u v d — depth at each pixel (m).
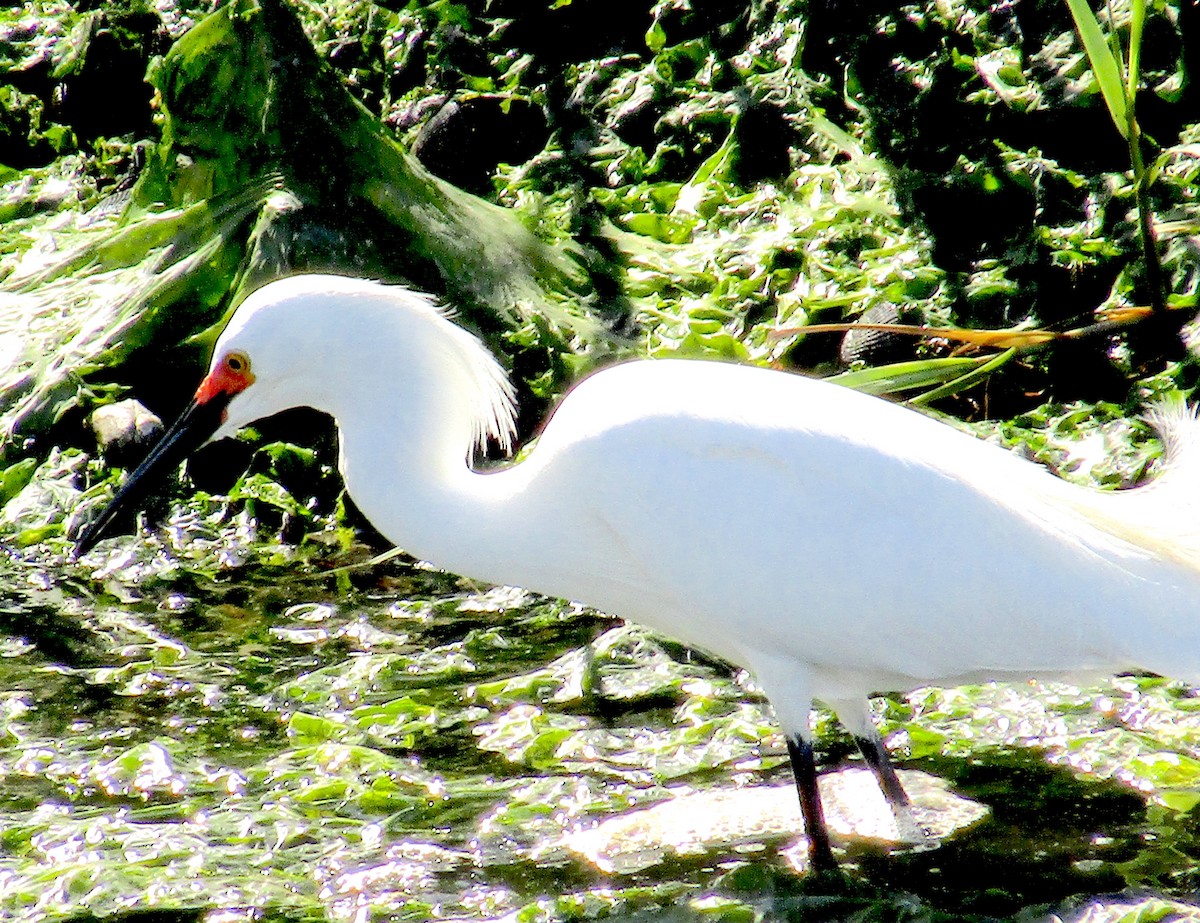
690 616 8.49
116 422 12.86
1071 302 12.52
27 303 14.12
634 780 9.18
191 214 13.80
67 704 10.30
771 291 13.17
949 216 13.37
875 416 8.32
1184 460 8.57
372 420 8.41
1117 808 8.66
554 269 13.56
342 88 13.66
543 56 16.16
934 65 13.96
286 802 9.03
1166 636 7.82
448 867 8.38
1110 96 11.53
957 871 8.19
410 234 13.33
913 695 10.10
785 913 7.81
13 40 18.16
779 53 14.91
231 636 11.16
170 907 8.07
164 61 13.69
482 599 11.56
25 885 8.28
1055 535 7.95
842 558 7.94
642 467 8.15
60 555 12.32
